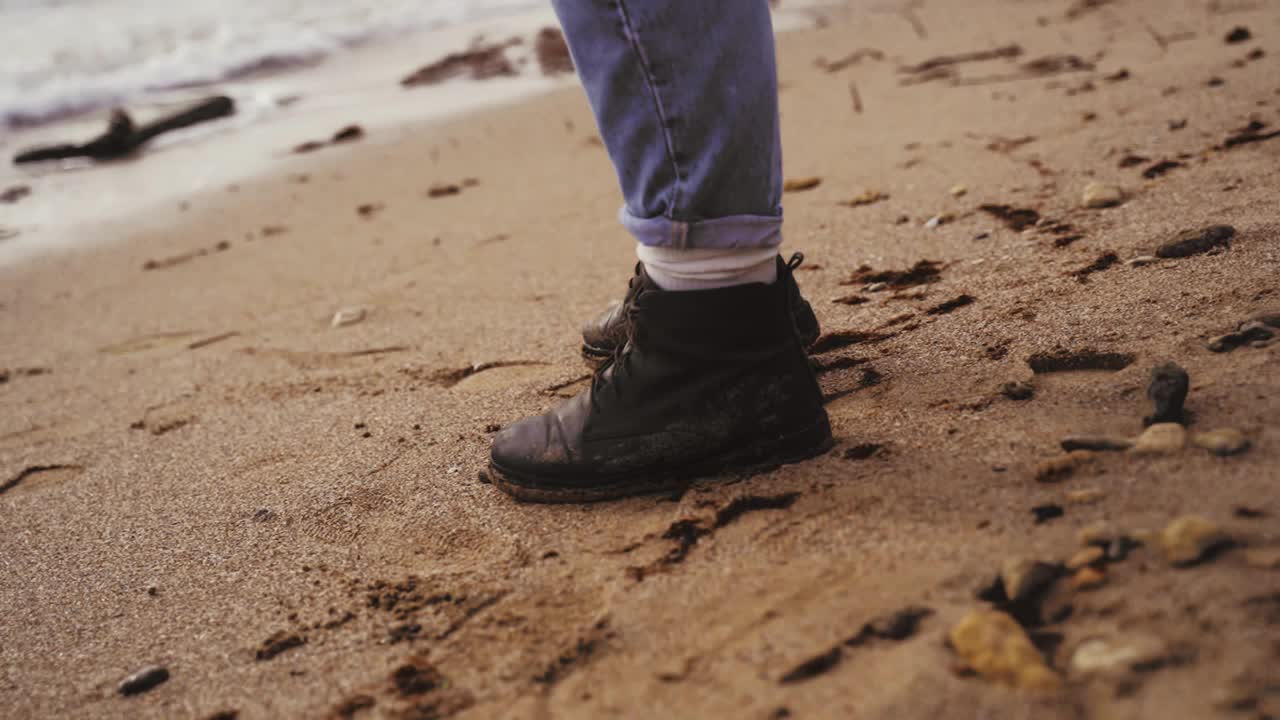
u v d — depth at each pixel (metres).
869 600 1.15
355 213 4.02
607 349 2.10
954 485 1.34
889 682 1.02
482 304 2.77
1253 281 1.76
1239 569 1.04
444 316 2.73
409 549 1.52
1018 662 0.99
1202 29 4.45
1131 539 1.12
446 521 1.58
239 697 1.23
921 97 4.22
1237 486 1.18
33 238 4.20
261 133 5.62
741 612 1.19
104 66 7.80
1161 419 1.36
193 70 7.47
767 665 1.09
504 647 1.23
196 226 4.15
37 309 3.41
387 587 1.41
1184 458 1.26
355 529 1.62
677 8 1.28
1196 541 1.07
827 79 4.93
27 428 2.42
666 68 1.31
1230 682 0.91
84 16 9.69
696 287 1.46
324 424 2.13
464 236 3.48
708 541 1.35
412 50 7.59
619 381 1.52
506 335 2.49
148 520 1.81
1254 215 2.09
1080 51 4.51
